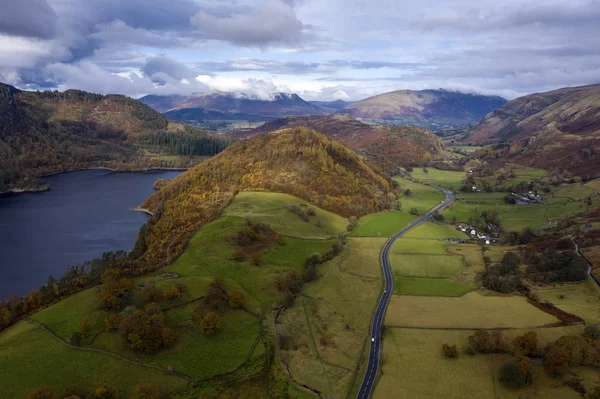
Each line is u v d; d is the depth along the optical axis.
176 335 142.00
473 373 127.62
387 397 120.00
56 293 163.50
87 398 113.38
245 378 129.25
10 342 134.12
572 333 141.75
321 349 144.75
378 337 150.75
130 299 153.12
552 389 117.88
